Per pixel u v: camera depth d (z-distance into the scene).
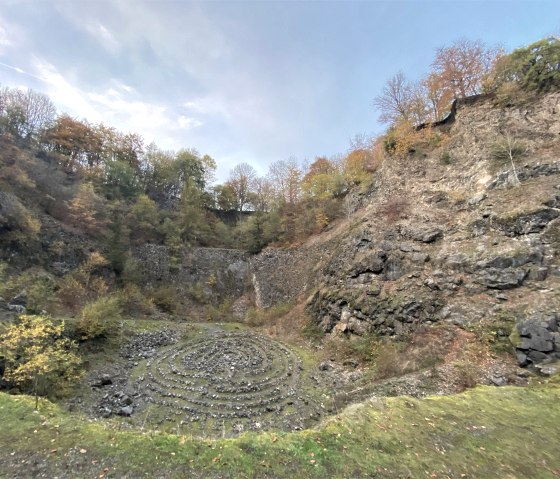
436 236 22.23
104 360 19.08
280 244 41.34
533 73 27.80
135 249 37.16
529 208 19.00
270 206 50.69
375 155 43.09
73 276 27.73
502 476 6.59
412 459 7.13
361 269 24.12
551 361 12.25
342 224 35.59
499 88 29.98
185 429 12.61
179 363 20.06
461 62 35.59
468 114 30.50
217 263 40.81
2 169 29.36
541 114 25.58
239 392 16.27
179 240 40.38
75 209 31.75
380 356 17.70
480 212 21.45
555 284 15.05
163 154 57.94
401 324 18.61
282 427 12.87
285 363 20.69
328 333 23.84
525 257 16.75
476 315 15.98
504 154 24.39
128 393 15.53
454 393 11.96
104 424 8.82
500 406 9.61
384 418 8.87
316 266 32.97
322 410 14.41
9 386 12.23
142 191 47.31
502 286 16.44
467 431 8.27
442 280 18.98
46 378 13.36
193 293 36.47
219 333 27.67
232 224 55.62
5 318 16.77
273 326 29.25
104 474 6.26
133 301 30.34
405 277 20.95
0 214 24.94
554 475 6.62
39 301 19.83
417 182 29.44
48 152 42.34
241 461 6.84
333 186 43.00
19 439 7.16
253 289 38.44
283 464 6.83
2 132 37.25
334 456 7.16
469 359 13.95
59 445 7.02
